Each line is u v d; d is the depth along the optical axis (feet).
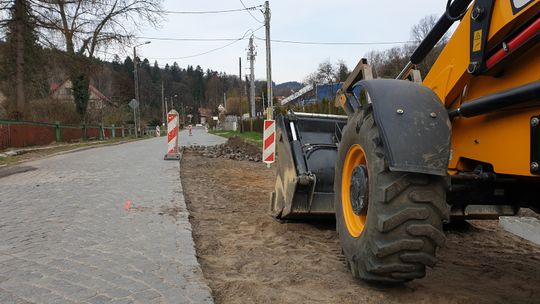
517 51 9.06
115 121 156.15
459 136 11.35
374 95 10.73
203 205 24.47
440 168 9.66
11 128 63.62
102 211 21.15
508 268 14.56
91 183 30.35
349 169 12.61
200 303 10.73
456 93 11.48
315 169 18.40
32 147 69.82
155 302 10.74
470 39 10.46
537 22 8.45
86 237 16.53
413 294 11.69
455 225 19.39
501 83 9.99
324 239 17.47
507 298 11.82
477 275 13.70
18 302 10.68
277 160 20.44
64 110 97.40
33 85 90.74
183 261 13.85
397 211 9.91
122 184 29.91
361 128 11.46
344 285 12.31
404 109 10.25
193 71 470.39
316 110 74.49
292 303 11.19
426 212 9.87
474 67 10.19
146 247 15.30
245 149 65.10
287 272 13.53
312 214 18.49
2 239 16.22
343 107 16.89
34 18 80.12
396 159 9.66
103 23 98.73
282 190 19.47
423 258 10.05
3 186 29.14
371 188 10.50
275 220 20.35
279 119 20.18
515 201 12.05
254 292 11.84
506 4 9.21
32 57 83.82
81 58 93.35
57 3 83.05
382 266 10.25
